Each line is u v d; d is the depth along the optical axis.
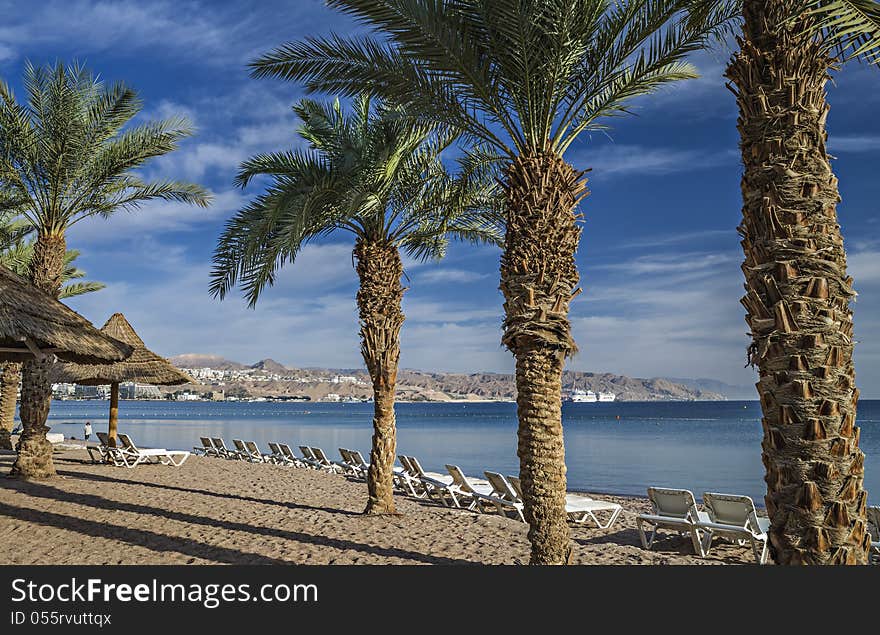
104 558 7.38
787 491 3.50
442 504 13.29
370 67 7.08
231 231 9.02
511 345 6.48
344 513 10.75
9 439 21.27
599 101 7.24
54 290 13.90
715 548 9.05
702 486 18.72
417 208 10.94
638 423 72.75
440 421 84.25
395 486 15.76
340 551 7.95
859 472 3.49
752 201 3.76
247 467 18.34
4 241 19.14
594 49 6.83
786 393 3.52
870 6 3.64
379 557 7.69
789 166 3.66
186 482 14.42
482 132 7.14
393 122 10.13
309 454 19.44
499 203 10.65
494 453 31.58
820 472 3.44
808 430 3.46
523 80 6.66
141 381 18.66
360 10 6.16
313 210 9.63
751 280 3.72
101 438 19.05
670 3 6.36
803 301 3.54
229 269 8.99
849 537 3.42
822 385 3.48
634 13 6.61
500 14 6.23
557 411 6.38
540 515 6.29
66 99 13.07
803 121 3.69
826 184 3.66
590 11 6.36
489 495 12.34
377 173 10.11
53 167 13.37
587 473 22.27
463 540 8.71
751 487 18.45
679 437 44.78
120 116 13.91
